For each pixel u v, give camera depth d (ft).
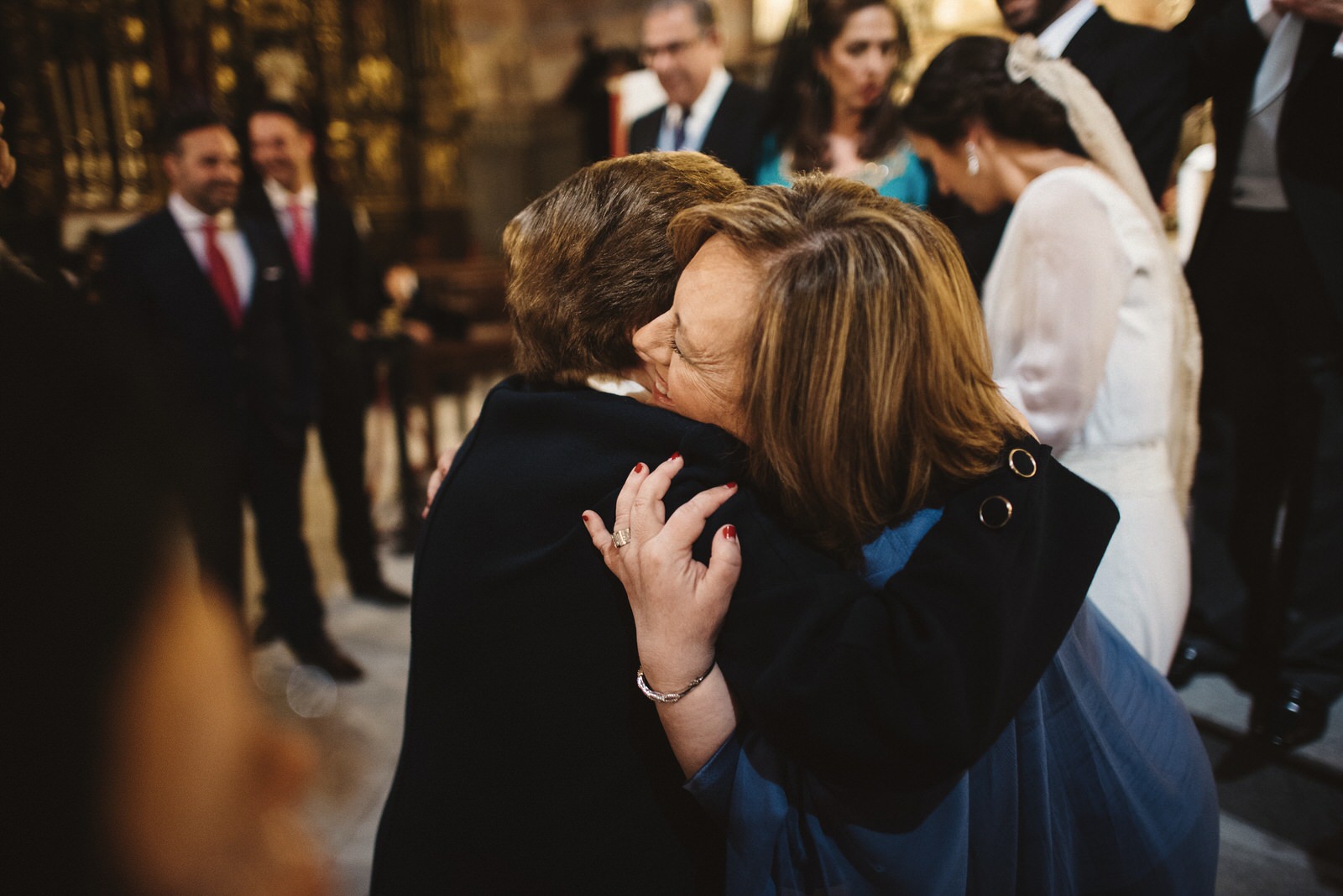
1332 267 6.65
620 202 3.10
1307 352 7.24
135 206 22.15
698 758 2.79
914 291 2.59
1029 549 2.69
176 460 0.97
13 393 0.87
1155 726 3.30
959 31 13.73
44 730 0.86
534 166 32.24
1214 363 7.94
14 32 20.49
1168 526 5.16
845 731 2.50
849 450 2.61
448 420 20.01
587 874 3.05
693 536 2.68
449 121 27.17
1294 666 7.54
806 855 2.82
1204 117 7.98
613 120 22.33
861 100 8.30
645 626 2.71
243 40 23.80
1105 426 5.18
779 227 2.67
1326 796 6.61
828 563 2.76
